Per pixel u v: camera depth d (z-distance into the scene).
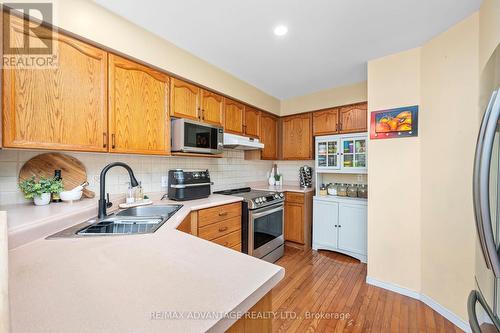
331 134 2.97
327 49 1.97
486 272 0.96
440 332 1.48
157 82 1.82
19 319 0.46
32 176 1.45
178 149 1.94
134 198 1.84
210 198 2.24
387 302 1.80
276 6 1.44
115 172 1.87
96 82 1.45
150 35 1.72
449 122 1.60
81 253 0.83
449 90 1.60
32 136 1.19
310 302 1.81
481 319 1.02
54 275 0.65
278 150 3.48
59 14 1.26
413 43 1.83
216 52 2.04
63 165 1.58
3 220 0.97
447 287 1.61
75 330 0.43
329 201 2.85
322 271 2.35
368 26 1.64
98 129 1.46
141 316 0.47
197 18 1.57
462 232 1.51
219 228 2.04
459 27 1.54
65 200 1.49
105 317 0.47
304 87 2.94
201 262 0.75
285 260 2.65
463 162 1.50
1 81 1.08
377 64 2.08
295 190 3.02
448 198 1.60
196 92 2.16
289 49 1.98
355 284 2.09
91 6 1.39
